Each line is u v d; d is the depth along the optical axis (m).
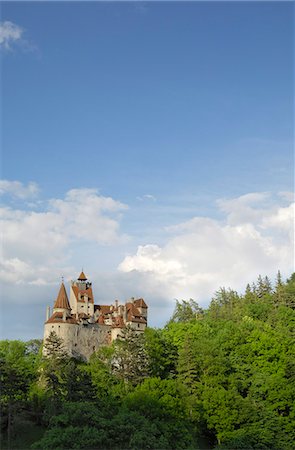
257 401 89.12
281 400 90.50
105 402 81.00
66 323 141.75
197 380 92.19
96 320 158.00
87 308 160.88
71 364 98.44
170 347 104.00
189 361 92.00
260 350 100.94
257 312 134.75
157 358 98.94
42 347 141.62
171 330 115.50
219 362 91.00
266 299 147.00
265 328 111.31
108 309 164.00
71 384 81.62
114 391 87.38
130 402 78.75
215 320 131.62
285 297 145.62
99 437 64.62
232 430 81.38
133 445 65.44
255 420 82.69
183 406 80.75
